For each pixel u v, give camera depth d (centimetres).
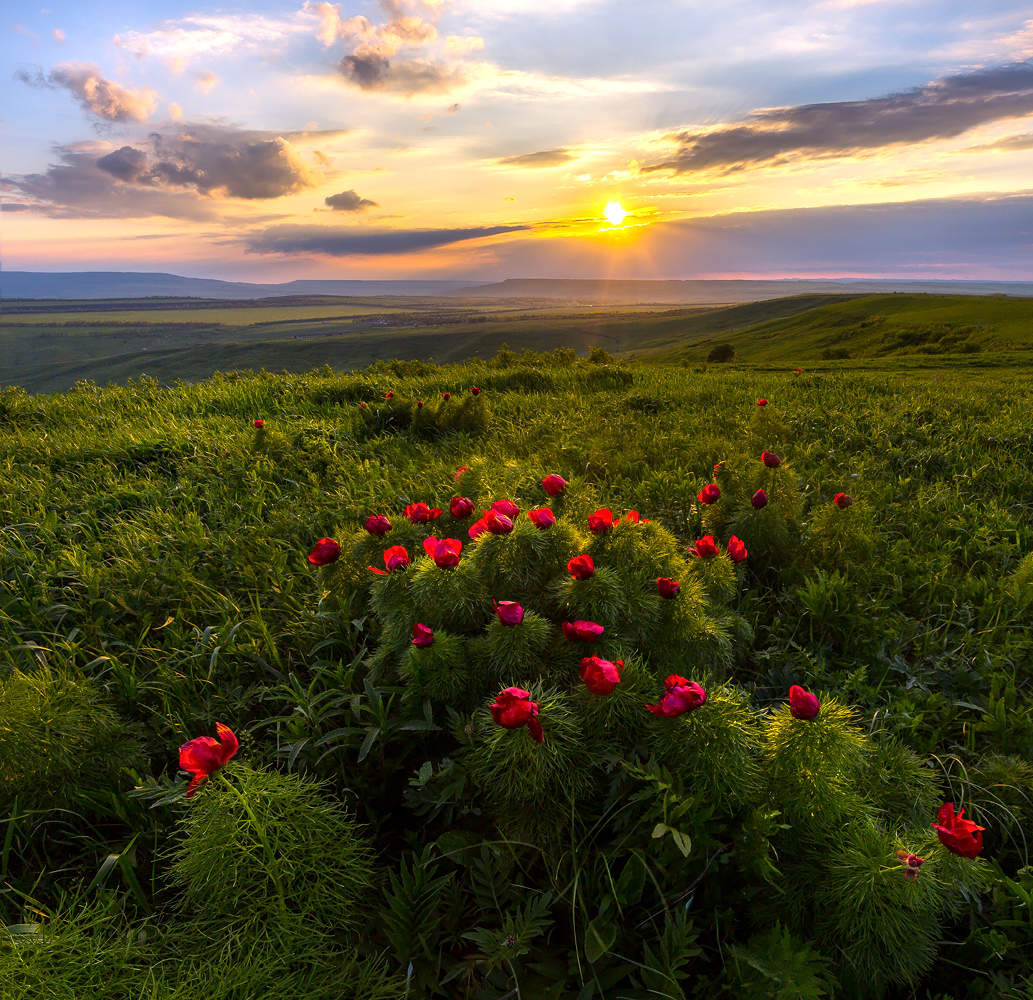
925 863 170
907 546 484
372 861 208
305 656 321
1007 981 180
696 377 1728
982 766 261
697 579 323
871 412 990
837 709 204
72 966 157
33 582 396
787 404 1066
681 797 191
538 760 190
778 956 167
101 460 656
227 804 179
